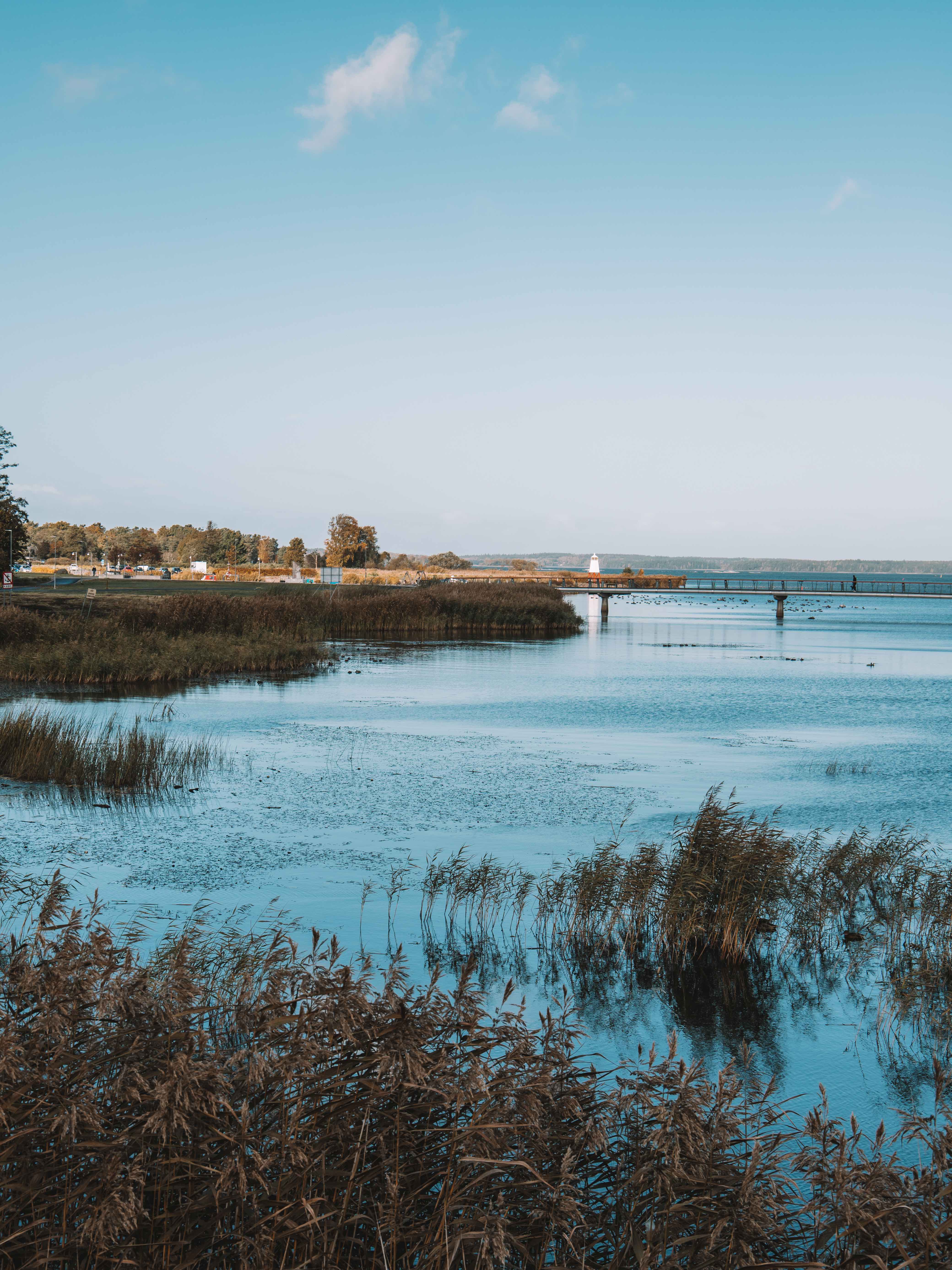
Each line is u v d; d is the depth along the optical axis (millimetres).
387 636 56219
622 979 8961
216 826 13828
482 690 32562
